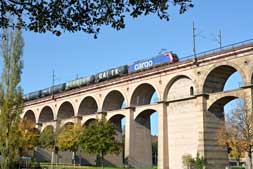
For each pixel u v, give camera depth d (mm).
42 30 10367
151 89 65562
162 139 57531
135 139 64500
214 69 51250
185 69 55562
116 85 68375
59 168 60281
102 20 10297
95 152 63969
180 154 55062
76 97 78375
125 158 63594
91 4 10180
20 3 9906
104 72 74750
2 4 9891
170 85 58469
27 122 77875
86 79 79812
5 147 35344
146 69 63844
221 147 51750
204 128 50906
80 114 77375
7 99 36188
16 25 10359
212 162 50500
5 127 35688
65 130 76312
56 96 84188
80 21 10297
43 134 80438
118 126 71312
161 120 58219
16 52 37625
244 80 47344
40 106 89750
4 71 37156
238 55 48406
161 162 57031
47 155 89125
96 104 79375
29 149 77938
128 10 9938
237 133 47125
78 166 71438
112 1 10062
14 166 35656
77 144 70562
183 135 55062
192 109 54094
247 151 45688
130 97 65000
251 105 46094
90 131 64875
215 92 52969
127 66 69312
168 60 59375
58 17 10203
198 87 52844
